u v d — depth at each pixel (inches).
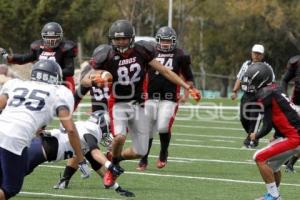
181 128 2133.4
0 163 768.3
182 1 4842.5
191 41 5211.6
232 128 2185.0
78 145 795.4
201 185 1086.4
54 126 1980.8
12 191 762.8
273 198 928.9
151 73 1245.1
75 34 3895.2
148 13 5093.5
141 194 990.4
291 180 1165.1
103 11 4402.1
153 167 1279.5
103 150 1437.0
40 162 900.6
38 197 948.6
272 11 4557.1
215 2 4909.0
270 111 927.7
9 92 786.8
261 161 924.6
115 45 980.6
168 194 996.6
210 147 1635.1
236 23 4886.8
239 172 1234.0
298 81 1354.6
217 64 5073.8
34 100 774.5
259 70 930.7
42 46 1259.8
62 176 1051.3
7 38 3710.6
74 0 3816.4
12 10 3651.6
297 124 927.0
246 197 988.6
